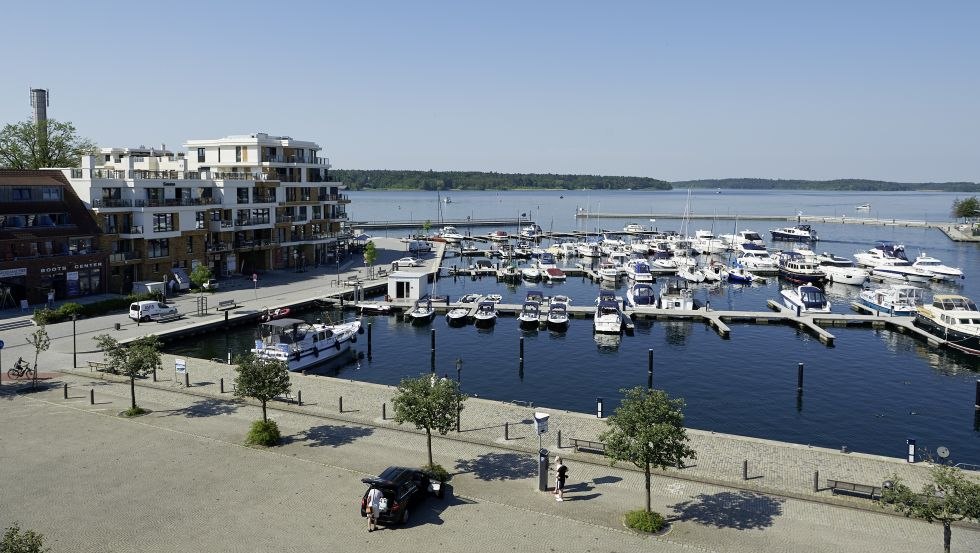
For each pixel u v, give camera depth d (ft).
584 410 164.35
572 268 419.74
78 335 209.97
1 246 235.20
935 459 132.16
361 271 367.25
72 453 115.75
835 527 91.76
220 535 88.12
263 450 118.11
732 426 153.99
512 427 131.23
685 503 98.99
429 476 100.83
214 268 324.60
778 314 272.92
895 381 189.57
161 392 152.76
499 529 90.48
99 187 267.80
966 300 243.40
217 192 319.88
